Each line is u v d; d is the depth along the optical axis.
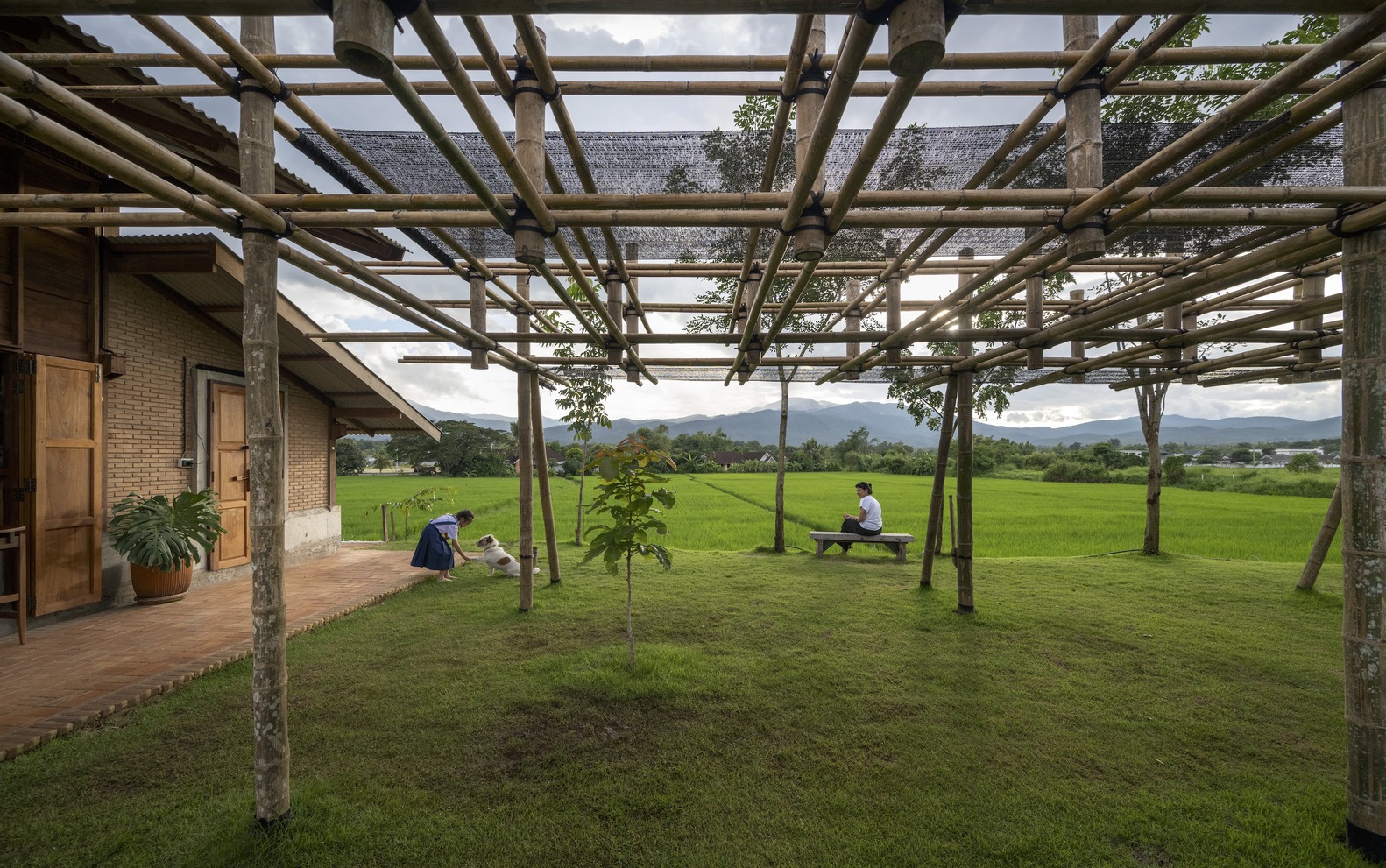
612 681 4.28
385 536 12.66
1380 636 2.54
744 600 6.67
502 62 2.35
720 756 3.34
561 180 3.14
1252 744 3.50
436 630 5.56
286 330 7.26
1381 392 2.52
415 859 2.52
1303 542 12.28
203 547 6.62
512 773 3.17
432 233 3.79
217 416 7.68
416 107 1.62
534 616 6.04
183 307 7.22
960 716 3.81
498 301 5.55
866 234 3.77
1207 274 3.29
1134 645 5.13
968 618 5.90
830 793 3.01
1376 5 1.48
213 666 4.44
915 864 2.51
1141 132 2.90
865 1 1.33
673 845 2.62
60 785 2.99
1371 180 2.48
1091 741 3.52
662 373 7.64
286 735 2.73
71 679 4.14
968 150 2.94
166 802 2.86
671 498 4.61
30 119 1.56
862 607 6.36
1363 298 2.54
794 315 9.27
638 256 4.17
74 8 1.33
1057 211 2.58
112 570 6.21
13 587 5.39
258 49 2.59
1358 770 2.58
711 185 3.18
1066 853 2.56
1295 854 2.56
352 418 10.37
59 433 5.68
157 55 2.61
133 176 1.96
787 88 2.39
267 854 2.53
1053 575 8.02
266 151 2.59
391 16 1.37
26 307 5.56
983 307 5.59
